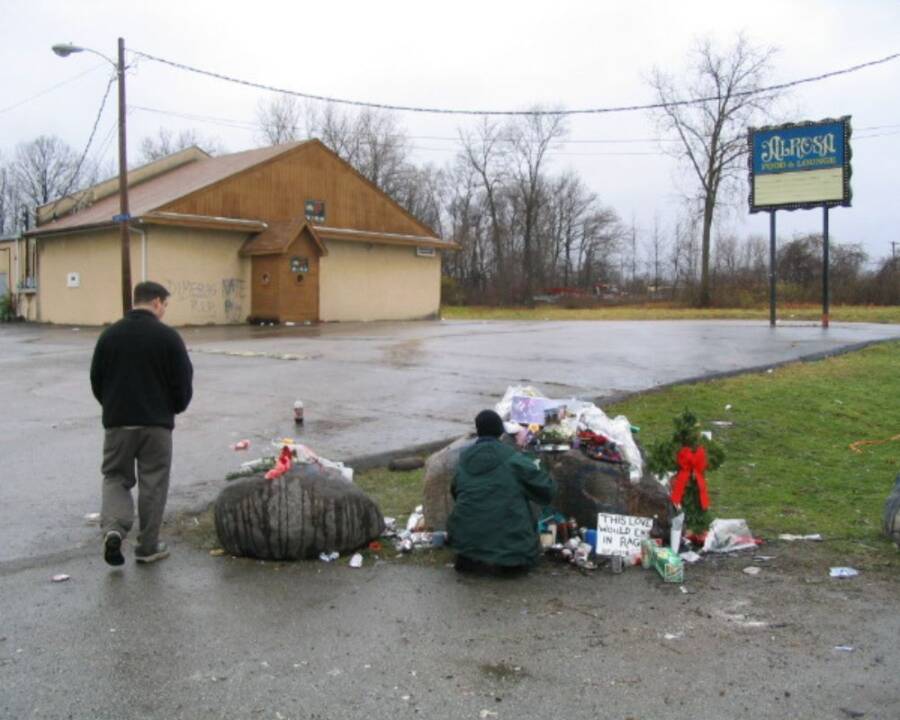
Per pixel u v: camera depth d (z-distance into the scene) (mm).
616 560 5156
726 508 6523
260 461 5746
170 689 3652
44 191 76500
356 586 4922
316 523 5301
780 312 35875
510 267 63125
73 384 12617
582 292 64938
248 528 5312
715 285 47594
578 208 75125
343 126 62594
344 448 8164
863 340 18641
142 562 5285
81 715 3430
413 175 66562
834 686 3666
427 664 3900
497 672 3820
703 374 12781
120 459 5137
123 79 23938
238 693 3617
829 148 23844
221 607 4590
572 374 12789
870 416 10938
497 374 12859
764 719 3389
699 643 4125
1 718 3398
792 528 6000
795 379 13023
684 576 5051
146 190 30594
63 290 29594
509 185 64625
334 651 4039
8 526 5969
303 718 3412
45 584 4926
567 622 4395
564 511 5629
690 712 3449
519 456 5285
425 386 11828
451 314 42281
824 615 4457
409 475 7578
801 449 9016
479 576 5082
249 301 28422
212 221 26703
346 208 31500
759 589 4844
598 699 3564
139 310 5270
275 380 12586
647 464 5781
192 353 16562
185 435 8852
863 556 5383
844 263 47312
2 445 8438
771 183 24812
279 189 29141
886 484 7527
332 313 30750
